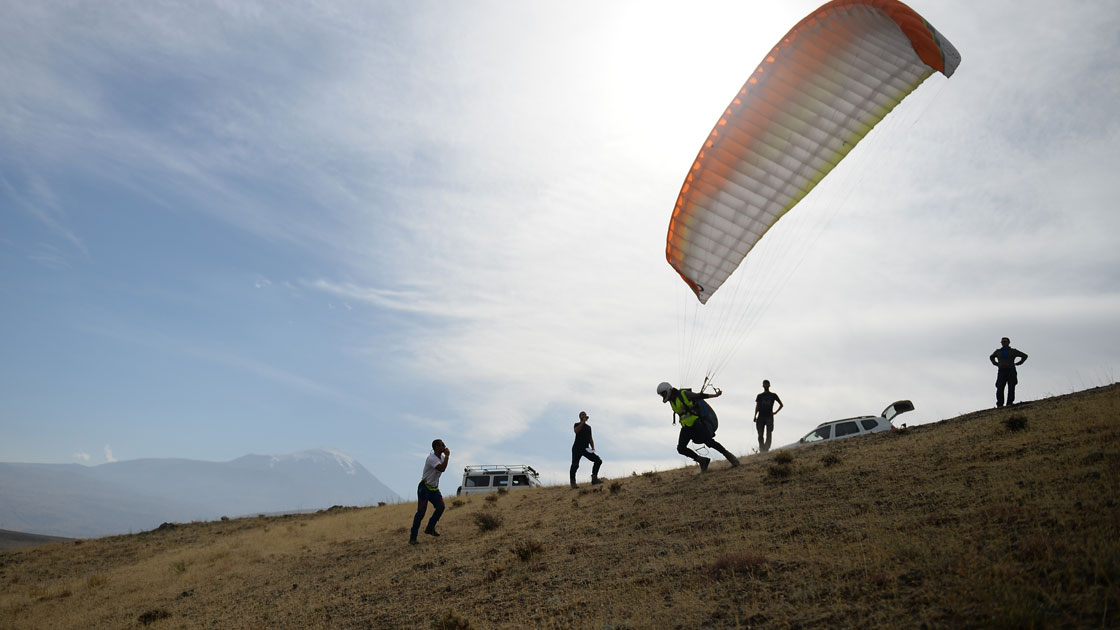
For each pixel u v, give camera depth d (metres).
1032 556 7.15
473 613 9.95
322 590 13.52
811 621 6.98
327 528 22.50
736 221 16.91
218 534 26.86
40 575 21.84
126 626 13.36
